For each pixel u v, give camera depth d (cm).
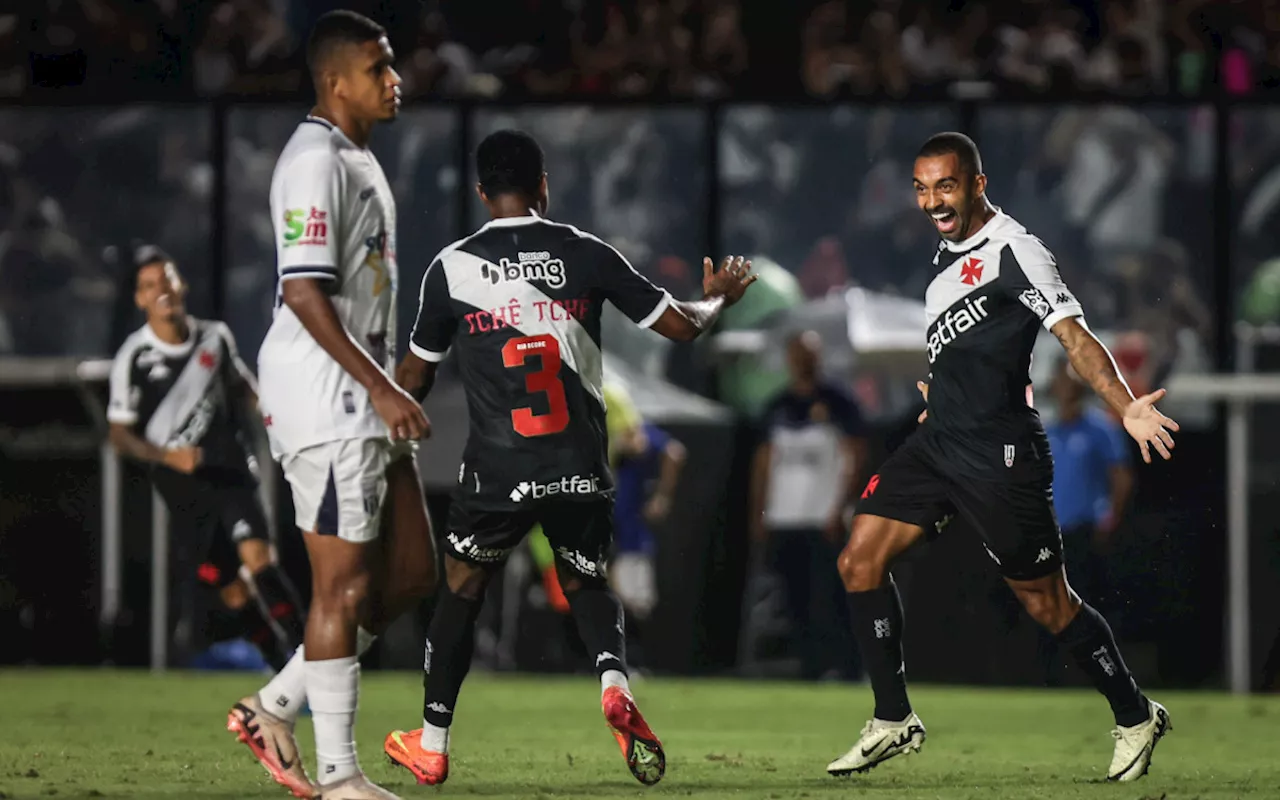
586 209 4412
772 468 4225
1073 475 4088
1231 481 4134
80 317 4444
